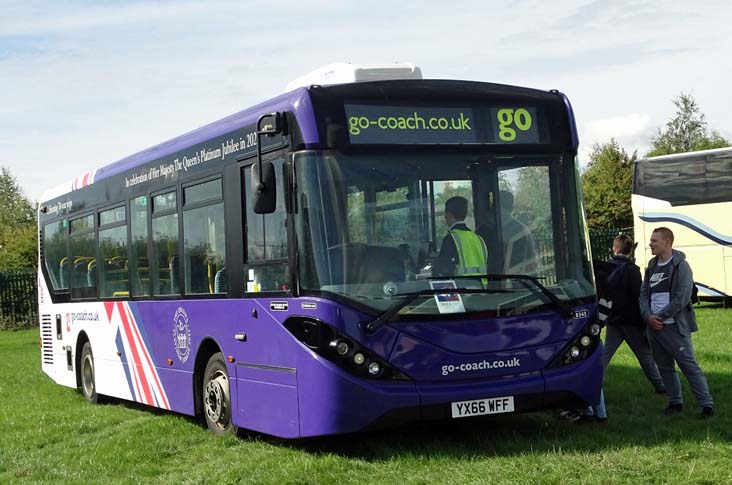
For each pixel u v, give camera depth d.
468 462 8.91
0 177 88.06
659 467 8.35
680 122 67.75
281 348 9.77
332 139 9.41
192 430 11.84
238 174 10.75
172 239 12.52
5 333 39.09
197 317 11.78
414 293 9.24
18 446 11.98
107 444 11.37
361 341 9.09
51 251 17.75
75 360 16.42
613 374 14.15
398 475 8.63
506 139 9.92
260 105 10.52
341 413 9.06
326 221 9.30
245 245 10.59
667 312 10.63
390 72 10.44
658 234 10.79
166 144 12.91
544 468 8.45
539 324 9.57
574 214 10.03
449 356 9.24
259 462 9.56
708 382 12.97
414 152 9.59
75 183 16.38
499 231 9.70
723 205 26.77
